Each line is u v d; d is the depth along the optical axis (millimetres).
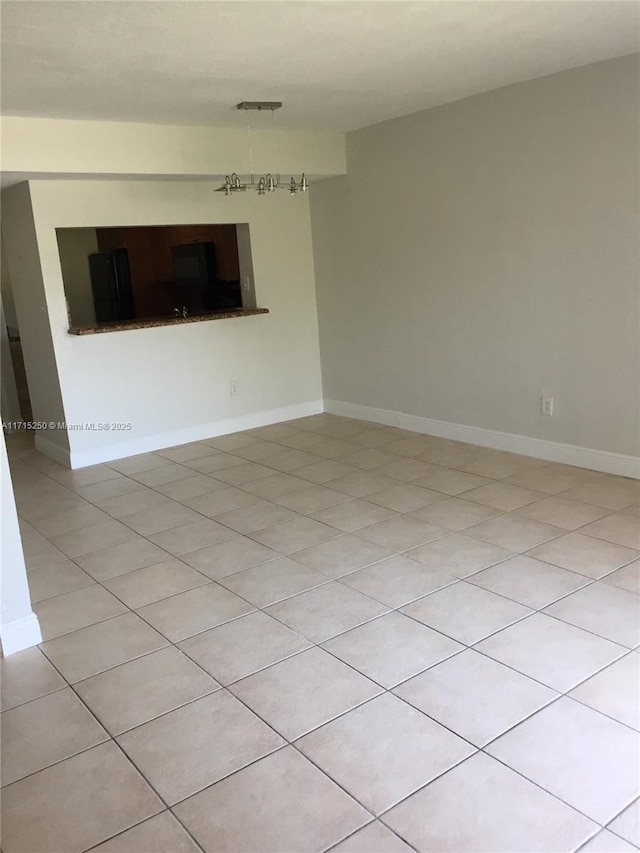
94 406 5035
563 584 2854
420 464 4570
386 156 5027
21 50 2773
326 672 2379
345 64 3281
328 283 5867
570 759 1914
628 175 3672
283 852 1682
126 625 2777
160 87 3475
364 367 5742
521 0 2588
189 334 5391
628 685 2205
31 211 4555
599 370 4039
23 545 3646
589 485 3957
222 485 4430
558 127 3932
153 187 4969
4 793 1929
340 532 3545
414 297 5105
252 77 3393
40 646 2662
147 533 3719
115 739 2121
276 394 5977
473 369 4809
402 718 2123
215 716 2193
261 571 3168
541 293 4242
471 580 2939
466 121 4422
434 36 2949
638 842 1644
